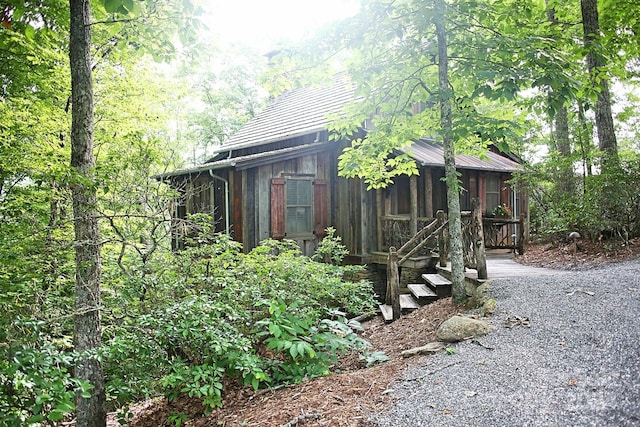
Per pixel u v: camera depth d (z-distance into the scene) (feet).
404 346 18.30
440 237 27.58
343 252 27.53
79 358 12.66
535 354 12.62
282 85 22.98
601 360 11.30
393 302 24.32
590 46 19.44
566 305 16.03
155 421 16.17
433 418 10.02
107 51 30.22
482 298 19.22
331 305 25.27
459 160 38.58
